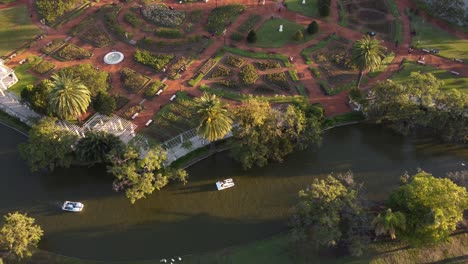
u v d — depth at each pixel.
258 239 82.06
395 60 114.69
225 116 84.56
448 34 122.19
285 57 115.00
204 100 84.38
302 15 128.38
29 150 86.81
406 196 74.75
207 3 131.12
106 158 89.50
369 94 103.06
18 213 81.81
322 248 78.88
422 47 118.12
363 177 92.31
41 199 88.56
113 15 126.06
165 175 86.56
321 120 96.88
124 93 105.88
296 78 109.62
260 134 87.25
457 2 123.00
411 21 126.25
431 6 127.12
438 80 99.50
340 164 94.62
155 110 102.06
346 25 125.25
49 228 83.81
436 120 94.62
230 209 87.19
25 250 74.44
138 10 128.50
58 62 113.75
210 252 79.94
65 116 90.06
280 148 90.81
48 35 121.19
